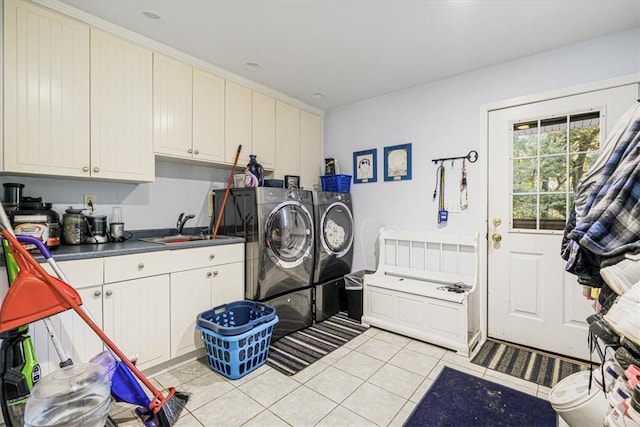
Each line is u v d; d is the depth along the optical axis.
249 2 1.81
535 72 2.41
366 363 2.22
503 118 2.57
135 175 2.18
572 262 1.31
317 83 2.99
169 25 2.05
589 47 2.20
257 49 2.35
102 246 2.02
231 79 2.77
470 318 2.48
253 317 2.44
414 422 1.61
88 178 2.11
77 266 1.70
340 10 1.88
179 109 2.41
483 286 2.64
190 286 2.21
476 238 2.63
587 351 2.23
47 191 2.10
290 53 2.42
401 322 2.70
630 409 0.82
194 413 1.68
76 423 1.31
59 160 1.85
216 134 2.67
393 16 1.93
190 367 2.16
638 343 0.80
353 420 1.63
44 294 1.35
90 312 1.74
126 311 1.89
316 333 2.76
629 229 1.02
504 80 2.54
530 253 2.47
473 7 1.84
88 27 1.95
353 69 2.68
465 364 2.21
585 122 2.24
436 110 2.92
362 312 3.03
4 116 1.67
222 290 2.41
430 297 2.52
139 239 2.48
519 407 1.72
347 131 3.61
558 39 2.19
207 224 3.00
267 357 2.29
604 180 1.18
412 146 3.08
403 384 1.96
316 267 3.03
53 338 1.43
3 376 1.35
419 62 2.55
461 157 2.77
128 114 2.14
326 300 3.10
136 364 1.92
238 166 2.87
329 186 3.43
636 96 2.05
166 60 2.34
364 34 2.14
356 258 3.54
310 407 1.74
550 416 1.65
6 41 1.67
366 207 3.45
